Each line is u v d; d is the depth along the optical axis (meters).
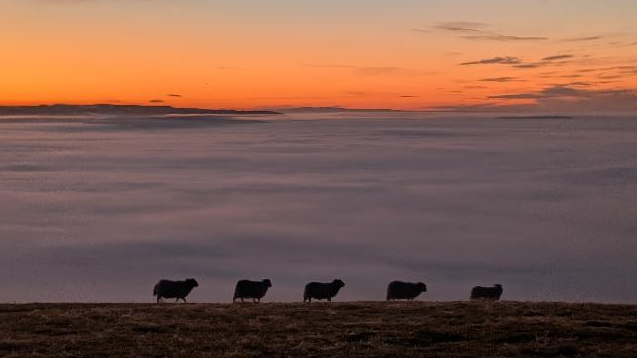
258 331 22.97
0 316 25.36
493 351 20.14
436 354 19.83
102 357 19.53
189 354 19.86
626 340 21.31
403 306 28.20
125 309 27.36
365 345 20.91
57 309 27.62
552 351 20.02
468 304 28.69
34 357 19.36
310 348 20.55
